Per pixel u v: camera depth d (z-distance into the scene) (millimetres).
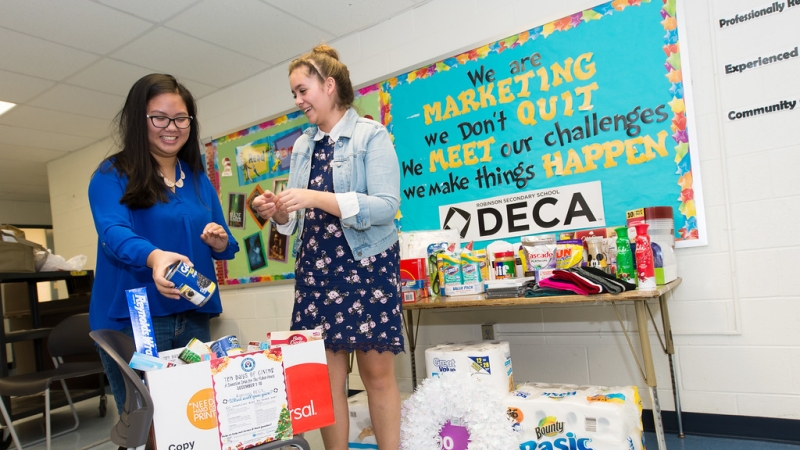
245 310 3613
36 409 3074
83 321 3023
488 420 1589
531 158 2434
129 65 3254
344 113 1568
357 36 3037
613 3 2225
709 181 2061
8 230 3330
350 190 1470
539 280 1938
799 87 1891
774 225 1943
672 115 2102
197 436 984
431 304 1995
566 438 1623
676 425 2135
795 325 1910
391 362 1552
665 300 2061
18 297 4207
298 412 1104
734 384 2029
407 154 2826
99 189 1238
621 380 2273
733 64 2008
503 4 2518
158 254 1100
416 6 2789
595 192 2266
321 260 1481
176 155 1424
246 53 3207
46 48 2941
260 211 1337
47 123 4152
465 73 2627
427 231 2447
